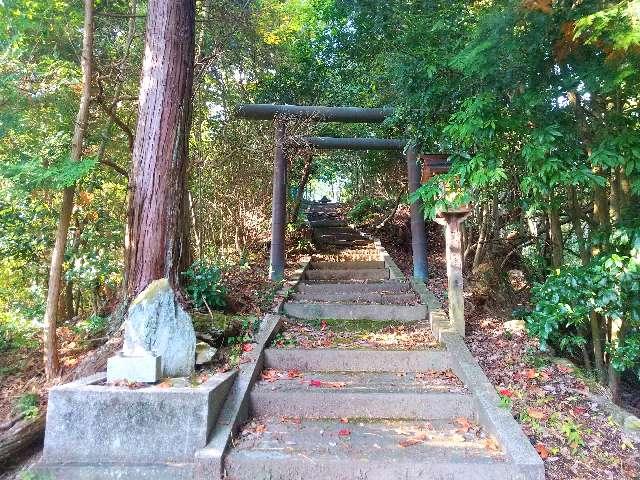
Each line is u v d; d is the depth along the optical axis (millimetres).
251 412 3234
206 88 6738
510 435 2707
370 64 6750
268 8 6766
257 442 2789
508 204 5980
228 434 2713
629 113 3318
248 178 7855
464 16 4238
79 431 2619
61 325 4426
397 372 3836
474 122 3486
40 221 4488
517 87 3736
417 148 6117
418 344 4188
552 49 3270
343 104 8234
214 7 5652
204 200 7215
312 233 9883
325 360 3891
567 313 3342
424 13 4742
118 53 5105
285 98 8570
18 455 2842
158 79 4000
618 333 3793
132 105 5168
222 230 7648
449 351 3924
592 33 2742
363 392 3314
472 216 6730
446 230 4438
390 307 4984
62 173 3312
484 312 5176
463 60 3285
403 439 2869
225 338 3918
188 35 4156
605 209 3791
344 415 3227
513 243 6219
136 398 2645
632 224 3303
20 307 4520
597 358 3994
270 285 5906
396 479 2510
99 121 4867
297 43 8562
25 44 4332
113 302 4434
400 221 10961
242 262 6688
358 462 2533
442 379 3674
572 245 5375
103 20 4996
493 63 3396
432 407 3227
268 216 8648
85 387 2705
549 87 3430
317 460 2549
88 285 4656
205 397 2650
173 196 4008
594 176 3217
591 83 3004
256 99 8359
